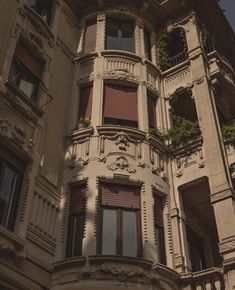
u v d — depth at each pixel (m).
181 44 21.83
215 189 14.98
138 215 14.98
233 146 16.59
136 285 12.91
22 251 12.53
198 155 16.52
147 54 21.06
